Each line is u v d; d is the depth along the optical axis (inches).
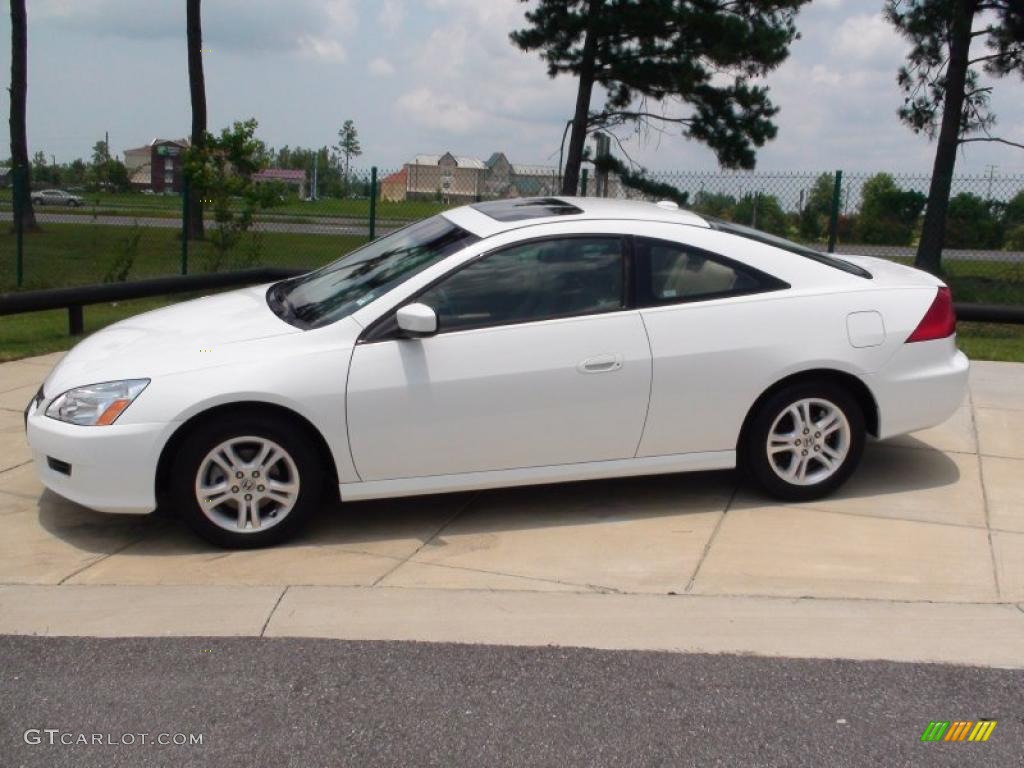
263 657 157.0
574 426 204.8
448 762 130.6
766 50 719.1
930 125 725.3
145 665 154.4
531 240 205.8
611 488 233.6
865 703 145.2
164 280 467.2
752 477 220.1
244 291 245.9
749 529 208.7
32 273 626.2
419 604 175.5
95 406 190.5
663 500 225.6
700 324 208.1
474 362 198.2
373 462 198.7
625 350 203.9
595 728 138.3
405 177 677.3
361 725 138.7
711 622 169.5
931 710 143.6
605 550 198.8
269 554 197.2
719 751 133.3
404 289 199.9
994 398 316.2
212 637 163.5
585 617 171.2
